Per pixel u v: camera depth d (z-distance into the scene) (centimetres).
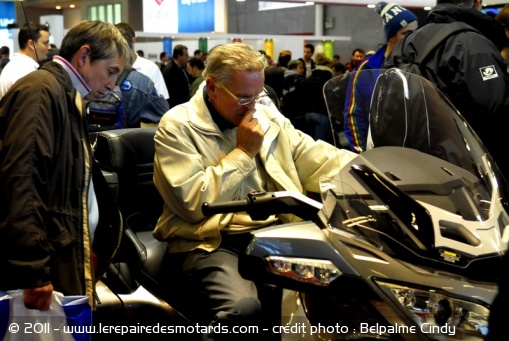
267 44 1480
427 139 235
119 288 317
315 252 197
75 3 2061
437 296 185
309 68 1292
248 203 220
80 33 244
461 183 213
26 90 227
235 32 2272
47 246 222
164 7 1748
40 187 221
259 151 286
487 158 231
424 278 187
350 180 216
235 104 269
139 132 323
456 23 389
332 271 194
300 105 829
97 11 2008
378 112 245
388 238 197
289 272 196
